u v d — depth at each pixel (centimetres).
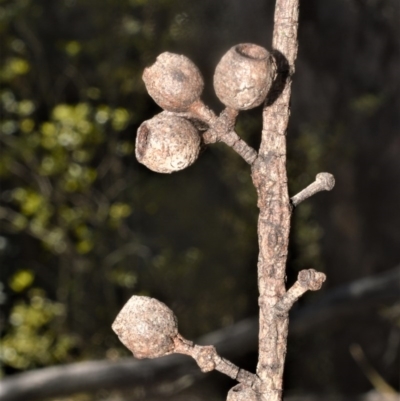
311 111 83
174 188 99
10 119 90
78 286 92
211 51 89
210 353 19
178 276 97
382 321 82
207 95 86
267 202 20
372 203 84
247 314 96
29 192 85
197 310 97
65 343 87
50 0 91
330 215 86
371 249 85
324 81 81
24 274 82
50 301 89
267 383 20
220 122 20
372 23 77
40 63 92
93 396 76
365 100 79
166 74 19
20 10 88
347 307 65
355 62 79
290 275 88
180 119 19
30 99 92
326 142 83
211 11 87
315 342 88
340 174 84
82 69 93
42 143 85
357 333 84
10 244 88
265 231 20
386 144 81
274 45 20
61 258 91
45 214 87
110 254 93
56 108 84
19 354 83
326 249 88
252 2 81
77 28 93
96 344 91
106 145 93
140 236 96
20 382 64
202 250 98
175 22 91
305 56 81
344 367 87
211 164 97
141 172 98
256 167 20
